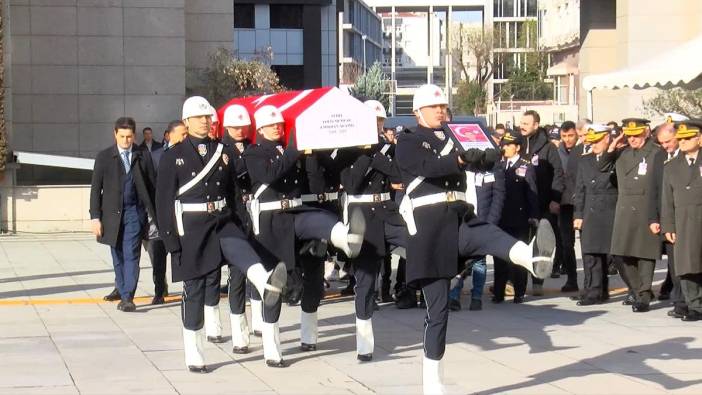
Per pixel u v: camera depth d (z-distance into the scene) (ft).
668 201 41.96
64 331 40.01
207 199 32.89
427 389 29.01
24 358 34.96
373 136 34.50
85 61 123.54
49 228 77.92
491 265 60.95
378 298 48.96
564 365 33.73
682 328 40.37
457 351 36.11
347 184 35.01
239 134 37.81
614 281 54.90
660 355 35.17
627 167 44.47
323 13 225.76
